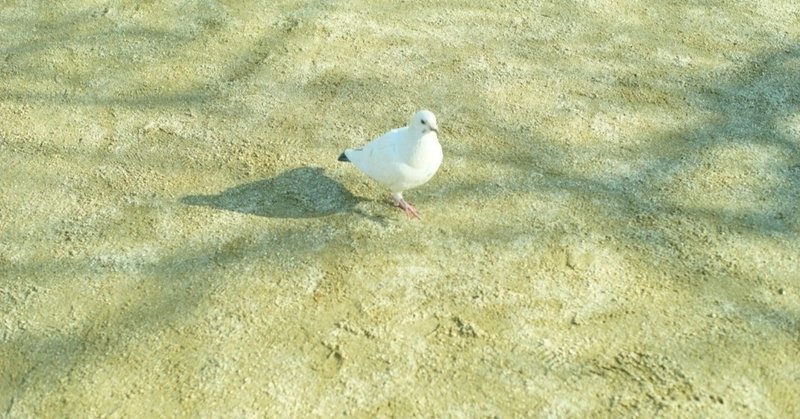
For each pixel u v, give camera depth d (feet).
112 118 13.42
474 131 12.98
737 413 8.58
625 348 9.38
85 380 9.12
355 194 11.89
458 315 9.85
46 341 9.61
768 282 10.23
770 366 9.12
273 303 10.06
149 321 9.86
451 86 13.94
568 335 9.57
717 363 9.16
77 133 13.09
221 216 11.48
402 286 10.28
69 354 9.45
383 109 13.50
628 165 12.26
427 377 9.09
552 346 9.42
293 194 11.89
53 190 11.97
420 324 9.75
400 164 10.57
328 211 11.57
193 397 8.90
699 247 10.78
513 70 14.28
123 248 10.96
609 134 12.88
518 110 13.38
